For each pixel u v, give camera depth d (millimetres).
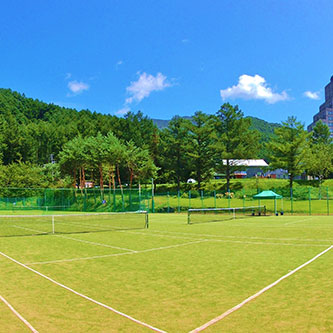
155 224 28344
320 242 15633
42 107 165750
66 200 57188
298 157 65438
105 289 8203
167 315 6324
